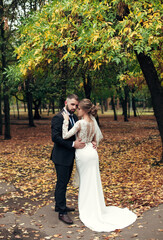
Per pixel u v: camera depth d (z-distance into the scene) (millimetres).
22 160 10523
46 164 9727
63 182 4230
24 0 10508
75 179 4469
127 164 9102
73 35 6195
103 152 12156
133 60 8305
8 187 6477
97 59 5914
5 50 15430
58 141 4133
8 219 4359
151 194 5273
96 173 4238
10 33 14438
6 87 16344
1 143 15688
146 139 15469
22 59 6379
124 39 5754
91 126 4211
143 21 5953
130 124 26469
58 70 8484
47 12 6590
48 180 7254
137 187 6043
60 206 4223
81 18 6496
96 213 4129
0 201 5379
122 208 4648
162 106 7977
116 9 6379
